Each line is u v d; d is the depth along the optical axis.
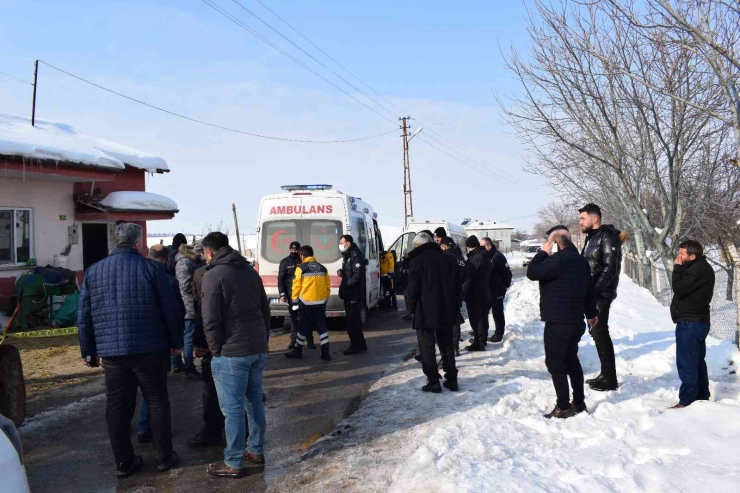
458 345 9.01
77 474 4.74
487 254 9.16
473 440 4.80
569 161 13.87
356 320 9.41
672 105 10.73
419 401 6.39
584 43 10.97
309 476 4.58
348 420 5.92
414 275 6.60
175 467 4.86
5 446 2.83
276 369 8.39
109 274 4.59
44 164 11.41
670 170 11.61
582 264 5.60
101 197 13.82
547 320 5.55
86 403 6.76
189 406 6.59
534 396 6.21
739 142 6.27
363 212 13.12
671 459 4.14
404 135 39.41
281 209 11.70
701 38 5.84
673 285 5.68
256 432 4.86
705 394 5.65
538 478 4.04
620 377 7.02
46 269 11.86
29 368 8.55
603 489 3.75
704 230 15.32
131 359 4.54
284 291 9.78
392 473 4.53
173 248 8.87
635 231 17.06
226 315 4.57
